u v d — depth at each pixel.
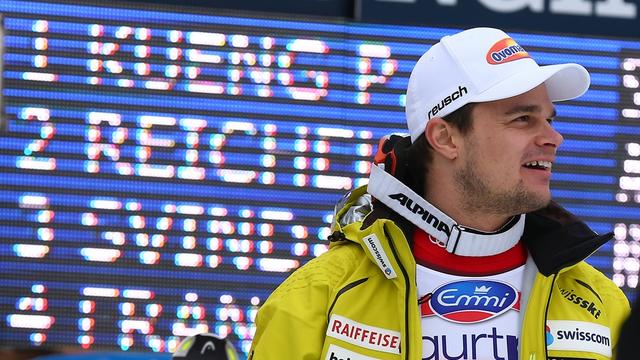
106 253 14.95
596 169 15.78
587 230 6.88
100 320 14.91
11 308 14.80
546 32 15.70
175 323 15.02
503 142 6.84
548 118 7.13
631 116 15.83
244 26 15.22
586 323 7.00
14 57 14.83
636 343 4.55
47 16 14.88
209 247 15.10
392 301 6.85
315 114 15.30
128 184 14.98
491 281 7.02
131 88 14.99
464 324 6.91
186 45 15.11
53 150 14.87
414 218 7.02
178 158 15.07
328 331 6.74
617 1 15.83
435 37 15.48
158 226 15.02
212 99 15.13
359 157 15.35
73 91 14.91
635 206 15.81
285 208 15.23
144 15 15.03
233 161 15.16
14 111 14.82
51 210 14.88
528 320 6.86
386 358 6.75
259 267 15.18
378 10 15.45
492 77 6.86
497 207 6.93
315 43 15.34
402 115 15.41
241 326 15.13
